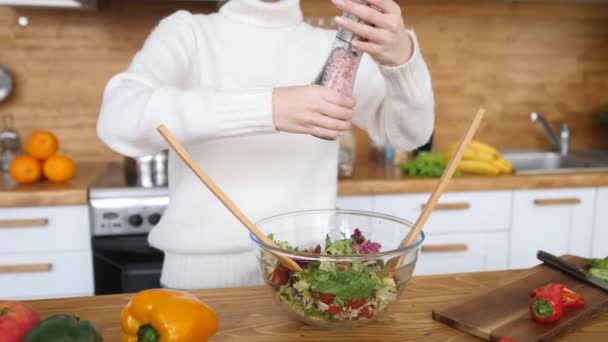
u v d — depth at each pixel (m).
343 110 0.78
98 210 1.81
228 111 0.79
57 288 1.82
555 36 2.58
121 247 1.84
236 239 1.14
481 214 2.06
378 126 1.18
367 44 0.80
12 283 1.79
